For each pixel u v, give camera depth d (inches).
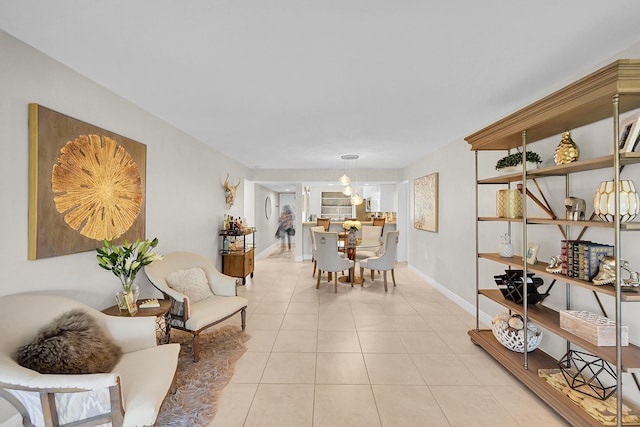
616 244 59.4
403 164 257.8
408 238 264.2
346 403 80.6
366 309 155.6
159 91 99.0
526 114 83.5
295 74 87.2
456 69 84.0
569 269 75.9
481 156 138.4
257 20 61.9
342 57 77.5
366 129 145.8
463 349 111.5
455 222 164.7
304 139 166.2
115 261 87.1
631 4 56.5
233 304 118.6
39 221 71.4
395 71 85.4
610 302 77.2
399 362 102.0
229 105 112.5
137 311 91.4
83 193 84.8
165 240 132.7
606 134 77.1
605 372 78.5
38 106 71.1
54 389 51.2
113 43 70.2
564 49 73.6
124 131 105.1
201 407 77.9
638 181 68.4
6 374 49.9
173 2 56.0
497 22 62.6
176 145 142.4
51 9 57.4
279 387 87.6
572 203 77.0
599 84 61.2
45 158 73.0
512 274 101.1
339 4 56.9
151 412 56.1
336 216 458.0
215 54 75.8
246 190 296.5
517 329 97.5
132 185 106.4
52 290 76.8
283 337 121.7
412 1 56.1
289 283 210.4
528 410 78.0
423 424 72.9
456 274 164.1
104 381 53.7
